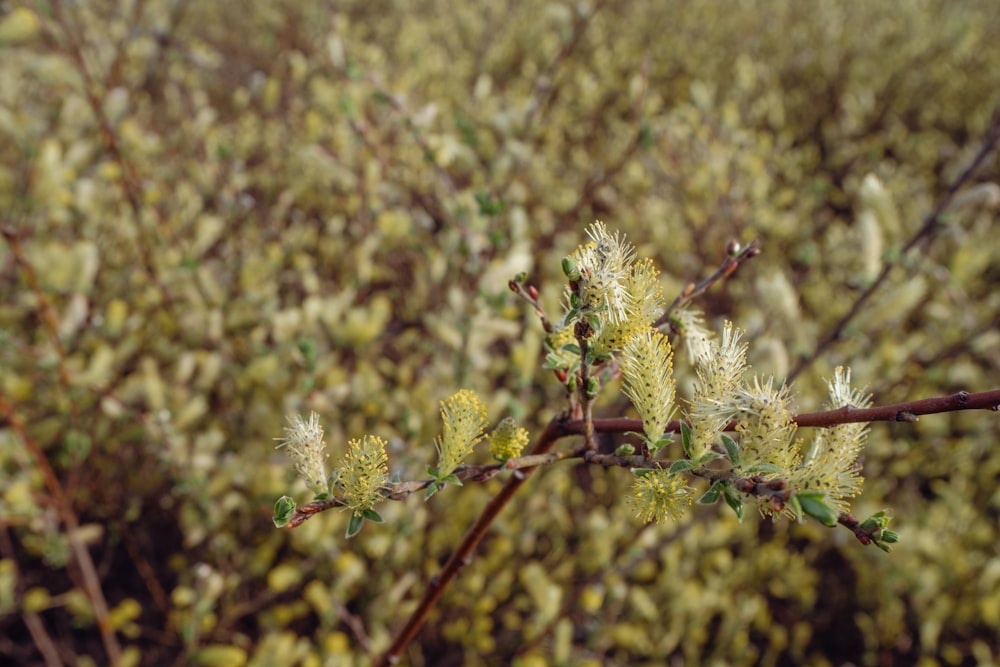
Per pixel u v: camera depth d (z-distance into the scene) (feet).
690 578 8.31
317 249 11.28
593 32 17.72
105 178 9.88
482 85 11.49
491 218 7.04
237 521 8.21
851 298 9.96
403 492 2.72
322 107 11.51
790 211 12.64
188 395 8.11
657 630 7.70
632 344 2.55
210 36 17.62
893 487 9.20
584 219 10.94
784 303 6.48
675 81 17.74
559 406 8.26
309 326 7.75
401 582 7.21
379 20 19.56
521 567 8.41
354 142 8.17
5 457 7.26
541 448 3.19
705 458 2.41
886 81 17.75
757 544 9.05
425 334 9.04
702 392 2.45
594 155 13.44
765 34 20.03
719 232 10.77
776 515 2.30
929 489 9.95
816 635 8.98
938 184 14.67
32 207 7.93
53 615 8.63
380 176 8.83
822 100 17.72
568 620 7.00
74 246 8.46
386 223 8.33
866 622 8.51
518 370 6.57
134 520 8.71
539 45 17.97
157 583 8.25
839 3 22.06
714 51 19.07
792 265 11.60
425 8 20.54
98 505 8.50
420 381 8.09
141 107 12.91
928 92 17.78
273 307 8.14
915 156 14.85
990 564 7.88
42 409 8.42
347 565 6.82
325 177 10.43
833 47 18.93
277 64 14.73
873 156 14.30
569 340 2.97
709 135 12.43
